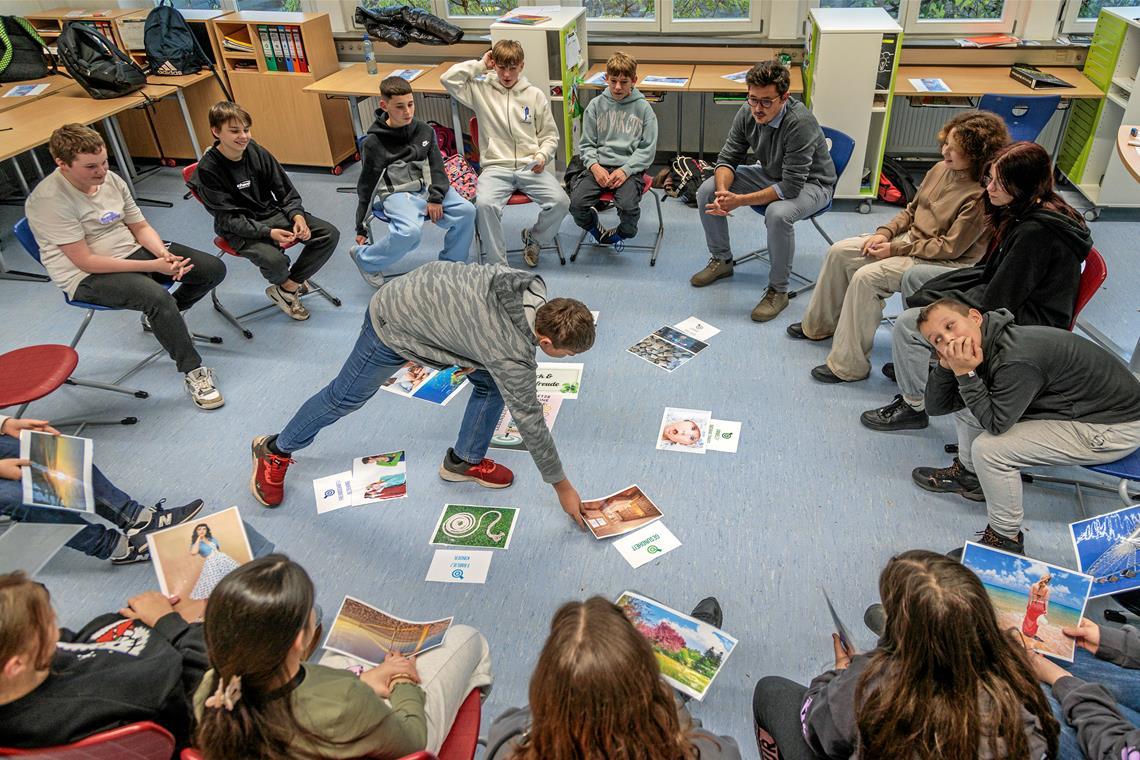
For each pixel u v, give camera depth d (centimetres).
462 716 174
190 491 289
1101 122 452
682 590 243
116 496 259
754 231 463
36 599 134
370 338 244
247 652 120
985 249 306
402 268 439
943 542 256
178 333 327
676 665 206
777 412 318
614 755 107
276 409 331
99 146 305
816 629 230
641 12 541
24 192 510
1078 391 224
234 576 125
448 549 261
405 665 168
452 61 556
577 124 518
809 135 359
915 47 501
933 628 122
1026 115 432
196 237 479
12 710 136
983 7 500
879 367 344
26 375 278
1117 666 178
